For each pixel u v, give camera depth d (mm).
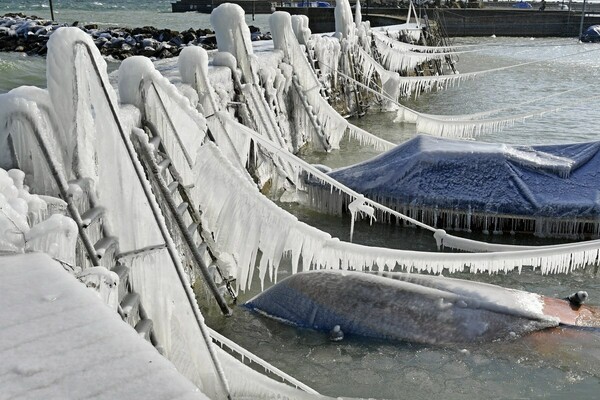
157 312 5328
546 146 10562
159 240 5262
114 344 2055
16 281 2545
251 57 11695
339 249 6594
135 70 6609
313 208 10836
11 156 4410
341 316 6688
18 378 1873
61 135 4867
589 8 51375
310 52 16891
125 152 5051
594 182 9727
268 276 8242
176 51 28984
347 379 6000
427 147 10336
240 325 6918
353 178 10508
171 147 6988
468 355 6203
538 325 6371
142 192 5148
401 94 23547
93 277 3867
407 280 6961
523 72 29719
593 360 6039
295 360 6316
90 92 4914
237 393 5508
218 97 9789
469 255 6676
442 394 5742
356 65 20641
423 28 31656
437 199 9828
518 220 9633
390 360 6227
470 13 47219
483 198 9688
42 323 2193
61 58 4730
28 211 4008
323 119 15227
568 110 20656
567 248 7062
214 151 7133
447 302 6547
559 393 5684
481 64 32469
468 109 21781
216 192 7109
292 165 11719
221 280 7414
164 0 115062
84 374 1887
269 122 11742
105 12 76312
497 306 6488
